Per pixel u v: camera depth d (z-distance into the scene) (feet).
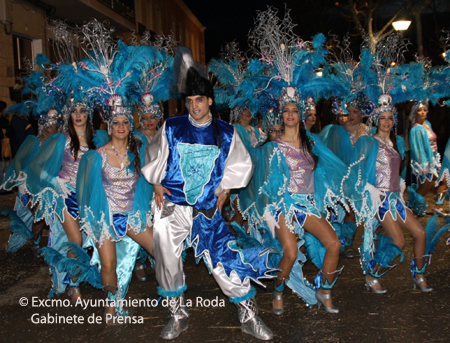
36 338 12.10
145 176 11.92
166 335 11.81
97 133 15.10
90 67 13.67
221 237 12.12
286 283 13.46
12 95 35.96
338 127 15.20
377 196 14.03
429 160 24.12
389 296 14.24
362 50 16.28
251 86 13.94
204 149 11.91
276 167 12.85
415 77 16.29
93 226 12.55
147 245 13.03
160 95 17.88
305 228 12.98
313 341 11.41
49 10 41.16
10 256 19.89
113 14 49.06
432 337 11.37
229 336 11.87
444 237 20.74
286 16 14.19
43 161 14.52
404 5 40.47
